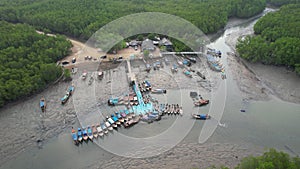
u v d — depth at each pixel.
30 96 79.12
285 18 119.50
